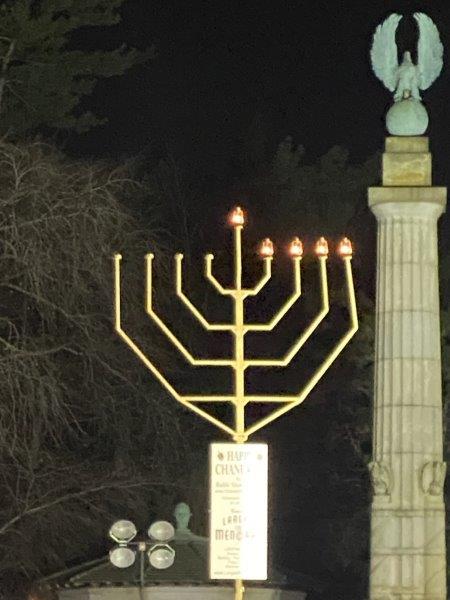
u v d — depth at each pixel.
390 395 31.91
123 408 45.41
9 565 43.19
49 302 41.75
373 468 31.88
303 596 39.91
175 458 46.44
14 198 41.28
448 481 52.00
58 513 43.72
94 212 42.50
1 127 50.09
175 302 49.81
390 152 31.98
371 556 31.72
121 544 36.41
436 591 31.45
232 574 26.67
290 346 54.75
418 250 31.92
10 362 41.19
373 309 53.84
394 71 32.28
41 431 42.91
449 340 51.88
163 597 37.44
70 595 38.28
